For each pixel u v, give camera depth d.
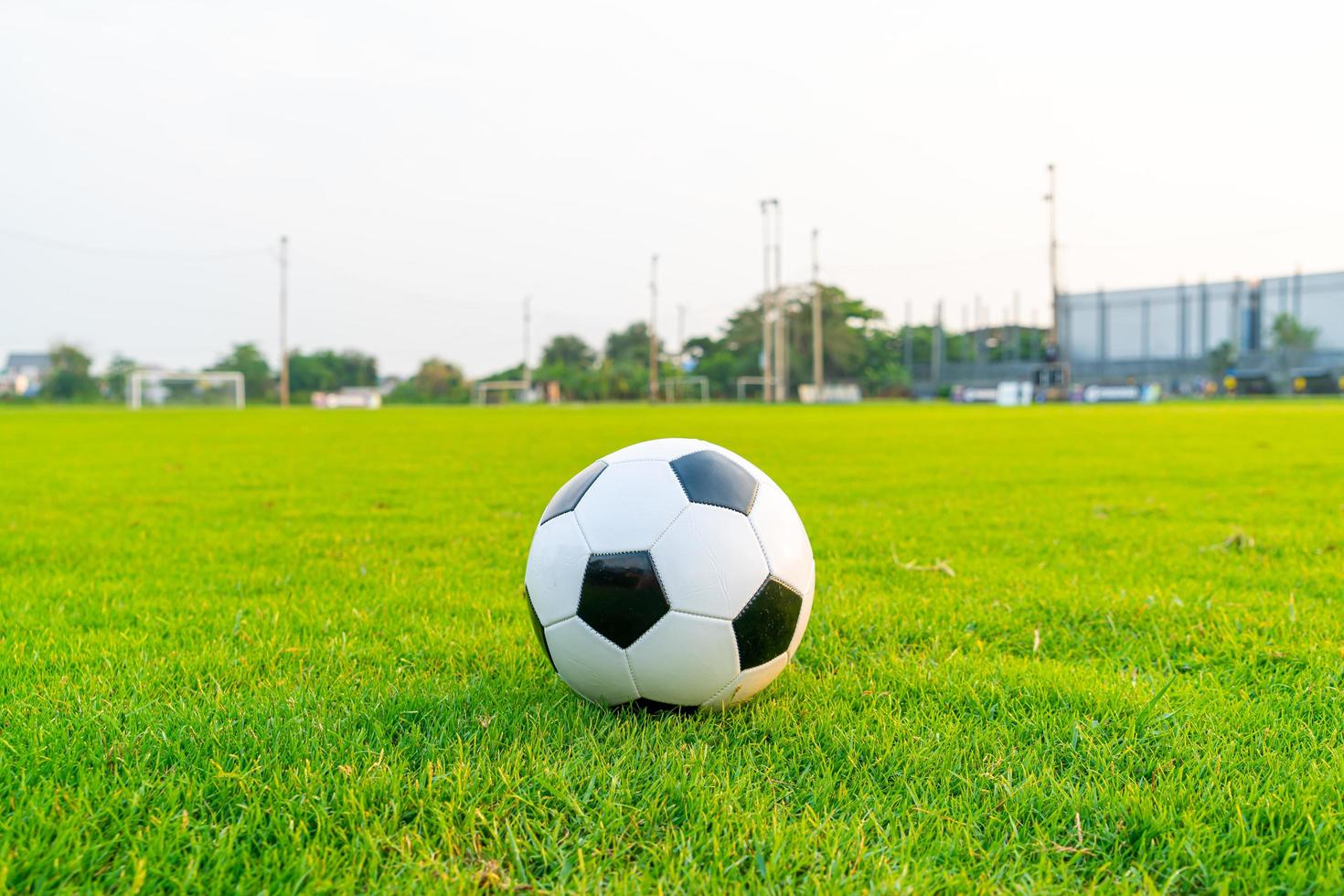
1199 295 71.56
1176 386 68.31
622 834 1.87
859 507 7.38
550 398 79.44
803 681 2.86
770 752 2.27
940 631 3.47
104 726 2.38
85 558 5.30
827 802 1.99
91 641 3.35
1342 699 2.68
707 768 2.17
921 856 1.80
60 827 1.85
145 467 11.80
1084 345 77.00
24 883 1.67
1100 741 2.35
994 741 2.34
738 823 1.89
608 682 2.48
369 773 2.09
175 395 58.31
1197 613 3.69
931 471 10.66
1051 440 16.56
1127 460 11.94
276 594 4.26
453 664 3.04
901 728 2.40
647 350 101.00
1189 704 2.61
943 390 76.69
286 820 1.89
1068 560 5.00
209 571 4.88
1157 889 1.70
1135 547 5.47
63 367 67.38
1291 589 4.22
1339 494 7.96
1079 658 3.24
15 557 5.34
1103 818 1.94
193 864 1.71
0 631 3.55
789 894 1.64
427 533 6.21
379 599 4.11
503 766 2.12
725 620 2.38
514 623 3.66
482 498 8.28
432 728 2.40
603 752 2.26
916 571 4.73
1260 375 60.47
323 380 85.38
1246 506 7.24
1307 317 68.12
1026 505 7.50
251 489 9.13
